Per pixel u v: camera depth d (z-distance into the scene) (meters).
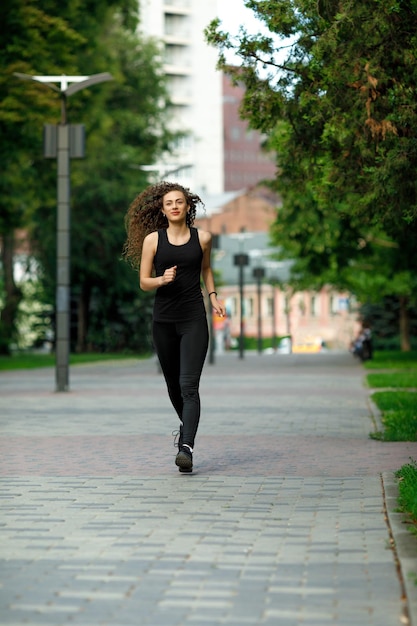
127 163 89.62
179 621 7.96
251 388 40.94
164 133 102.25
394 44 16.92
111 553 10.26
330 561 9.87
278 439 20.92
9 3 52.53
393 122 17.14
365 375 52.22
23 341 89.31
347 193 20.56
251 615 8.11
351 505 12.85
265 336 181.12
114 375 56.00
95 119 67.12
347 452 18.55
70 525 11.69
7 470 16.27
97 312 93.94
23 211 67.62
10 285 86.94
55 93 54.09
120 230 88.31
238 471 16.06
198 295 15.50
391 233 23.48
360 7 16.50
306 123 20.42
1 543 10.73
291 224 57.09
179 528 11.51
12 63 52.06
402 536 10.72
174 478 15.30
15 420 25.81
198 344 15.45
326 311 179.25
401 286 74.38
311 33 18.48
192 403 15.60
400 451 18.66
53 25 53.72
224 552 10.30
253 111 20.12
